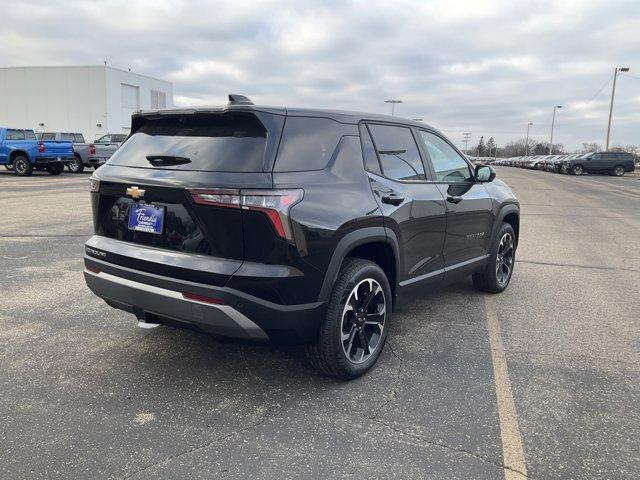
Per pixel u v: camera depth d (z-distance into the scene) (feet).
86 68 166.81
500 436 9.79
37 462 8.75
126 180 11.18
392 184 12.88
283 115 10.81
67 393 11.10
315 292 10.64
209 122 11.14
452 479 8.54
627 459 9.17
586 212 47.44
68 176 72.90
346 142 12.00
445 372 12.49
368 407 10.77
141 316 11.32
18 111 173.88
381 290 12.34
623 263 25.13
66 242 26.40
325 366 11.48
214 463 8.83
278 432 9.80
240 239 9.91
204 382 11.74
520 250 28.19
